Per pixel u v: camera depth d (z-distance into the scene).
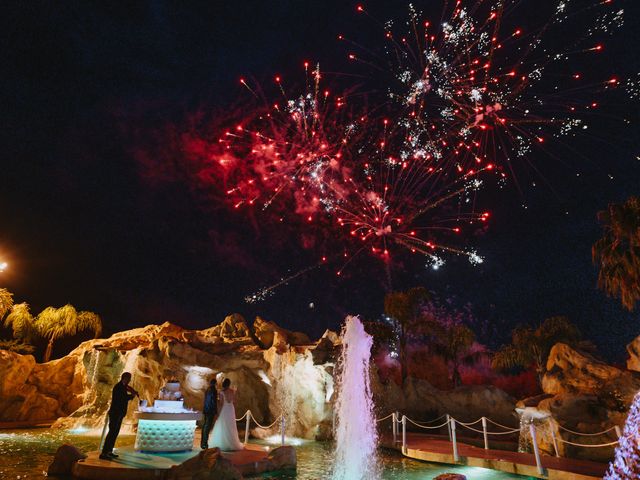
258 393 19.55
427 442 14.61
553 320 23.17
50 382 21.47
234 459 9.76
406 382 21.48
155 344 19.19
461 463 11.44
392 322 26.05
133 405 18.89
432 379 27.33
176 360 18.44
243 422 18.92
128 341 21.27
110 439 9.30
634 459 4.43
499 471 10.62
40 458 10.65
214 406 11.20
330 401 17.88
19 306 24.77
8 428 17.44
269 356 19.45
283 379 18.78
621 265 14.56
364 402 17.39
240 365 19.45
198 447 11.25
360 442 15.68
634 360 15.83
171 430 10.38
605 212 15.22
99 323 27.06
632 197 14.17
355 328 18.27
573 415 14.05
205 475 8.11
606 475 4.74
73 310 25.97
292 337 21.14
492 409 20.34
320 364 18.12
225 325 21.86
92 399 19.59
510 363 24.08
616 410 13.57
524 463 10.40
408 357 27.72
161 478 8.34
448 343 25.58
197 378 18.69
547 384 16.80
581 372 15.92
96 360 19.95
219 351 19.86
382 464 11.67
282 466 10.26
